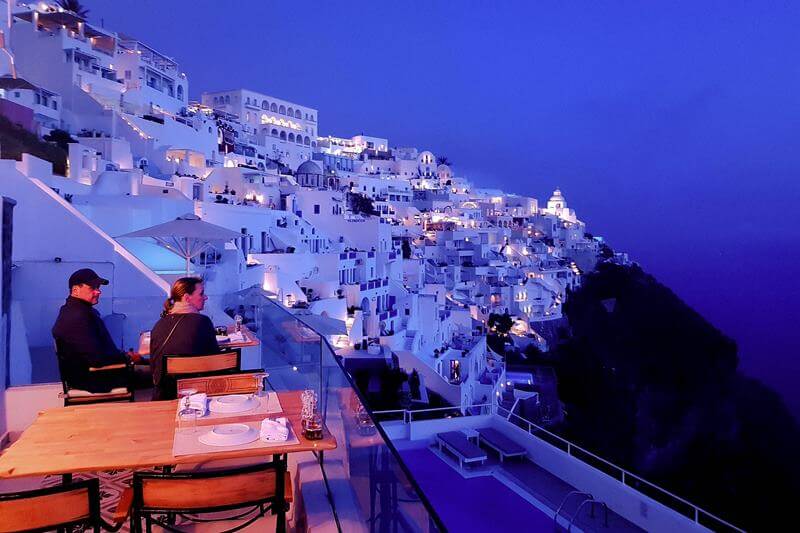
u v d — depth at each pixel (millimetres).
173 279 18859
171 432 3928
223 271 26203
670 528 11062
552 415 48281
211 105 107062
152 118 56531
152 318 11273
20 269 10781
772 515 39438
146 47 66500
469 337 54344
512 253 97625
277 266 38312
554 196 154500
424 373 32281
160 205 27984
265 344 10430
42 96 44719
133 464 3369
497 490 13117
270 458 5652
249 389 5012
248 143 89875
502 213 124250
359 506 4020
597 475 12750
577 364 59281
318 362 6066
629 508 11773
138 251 23672
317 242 49562
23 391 6809
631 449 49281
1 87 42094
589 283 76375
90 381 6094
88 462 3365
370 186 105500
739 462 45500
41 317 9562
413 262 65438
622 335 61312
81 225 14016
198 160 59188
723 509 40250
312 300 36656
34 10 56812
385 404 24312
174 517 4785
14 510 2863
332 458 5051
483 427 16359
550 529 11352
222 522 4855
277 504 3346
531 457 14586
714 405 52125
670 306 64500
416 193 115062
